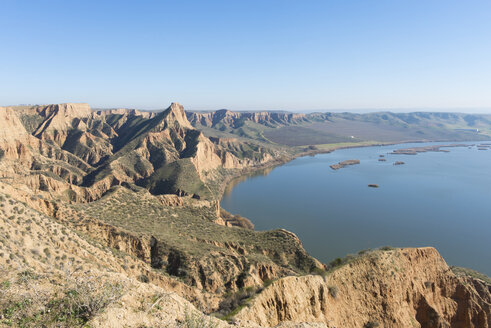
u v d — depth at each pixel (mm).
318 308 31484
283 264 62000
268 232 74000
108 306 11570
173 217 74875
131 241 52406
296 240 69750
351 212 132750
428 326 39344
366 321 34219
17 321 9836
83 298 11156
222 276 49656
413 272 42125
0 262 21938
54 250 31781
